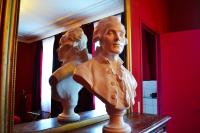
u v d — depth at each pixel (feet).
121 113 3.04
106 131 2.97
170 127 7.34
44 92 3.43
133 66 5.53
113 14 4.88
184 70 7.21
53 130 3.22
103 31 3.15
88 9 4.25
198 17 9.12
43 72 3.45
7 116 2.55
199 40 7.03
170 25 9.68
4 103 2.51
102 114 4.25
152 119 4.16
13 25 2.65
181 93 7.22
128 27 5.26
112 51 3.11
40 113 3.31
